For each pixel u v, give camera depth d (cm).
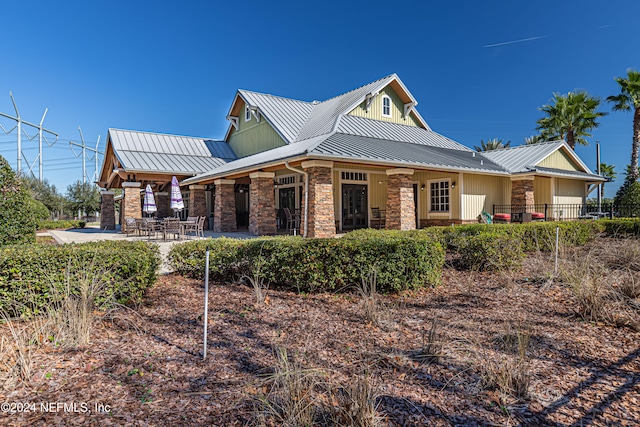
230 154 2486
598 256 773
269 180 1599
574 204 2208
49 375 327
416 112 2298
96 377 327
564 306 550
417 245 622
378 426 263
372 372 342
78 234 1952
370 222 1967
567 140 2922
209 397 298
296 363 330
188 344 404
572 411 292
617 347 412
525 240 1019
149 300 561
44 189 3869
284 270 634
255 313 509
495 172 1731
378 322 474
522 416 284
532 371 352
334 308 535
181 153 2292
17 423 261
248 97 2195
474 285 670
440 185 1898
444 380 333
